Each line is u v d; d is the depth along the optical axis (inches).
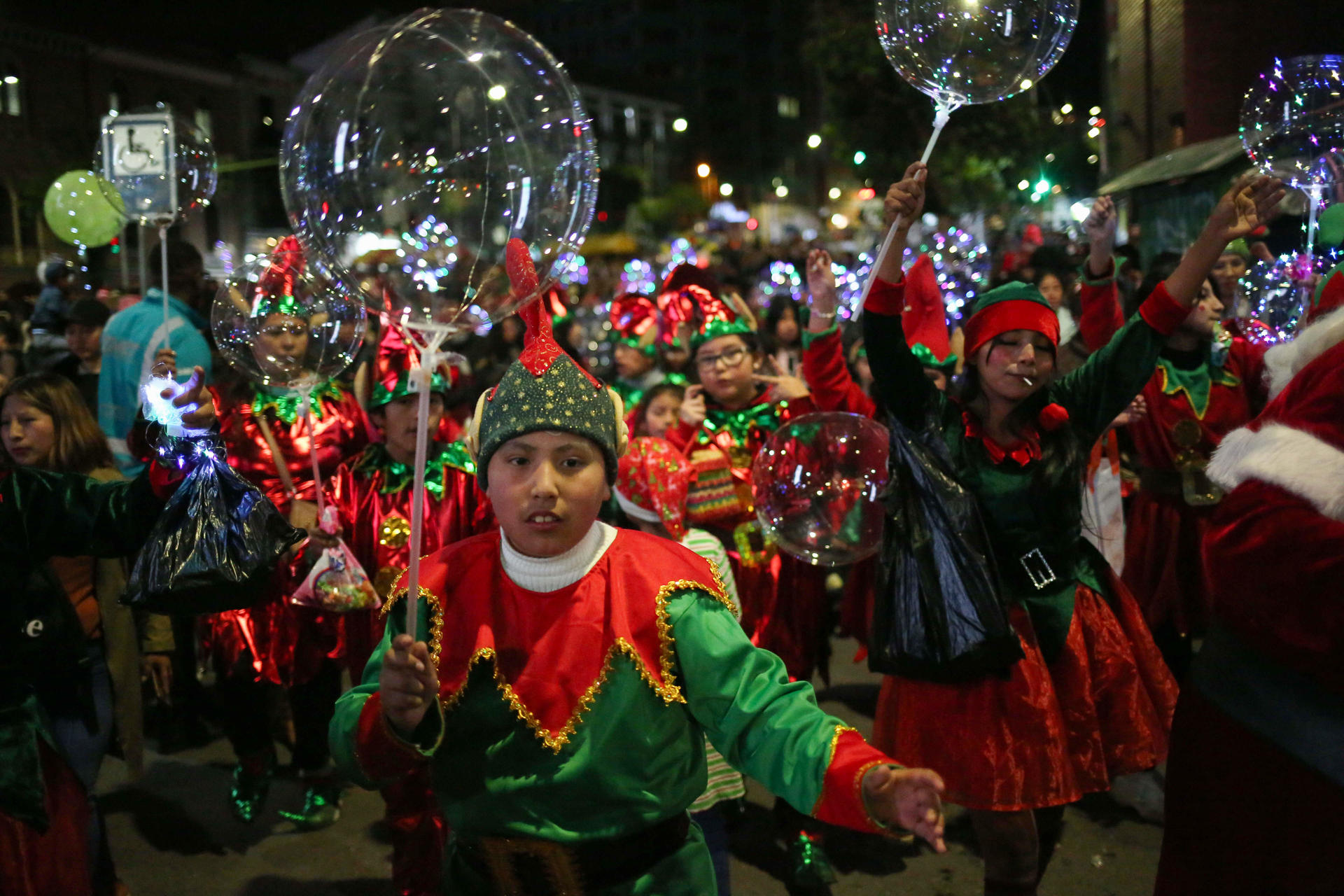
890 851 161.8
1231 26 525.7
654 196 2253.9
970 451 118.3
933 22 111.8
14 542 94.5
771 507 127.5
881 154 789.2
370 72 69.6
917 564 115.0
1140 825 166.4
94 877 119.4
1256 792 83.0
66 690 110.4
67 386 136.8
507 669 74.7
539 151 71.4
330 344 136.4
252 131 1407.5
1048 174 656.4
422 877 130.6
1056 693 117.4
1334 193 130.9
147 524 94.3
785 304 337.1
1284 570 77.2
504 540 78.0
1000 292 117.2
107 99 1245.1
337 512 142.4
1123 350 116.3
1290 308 168.1
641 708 73.7
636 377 276.1
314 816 174.9
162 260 168.2
